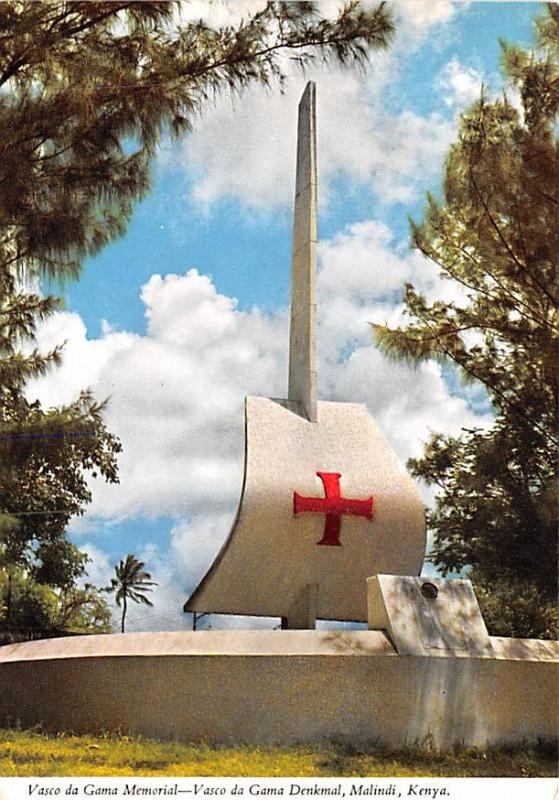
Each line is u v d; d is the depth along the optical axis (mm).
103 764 9609
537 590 16094
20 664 11672
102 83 11844
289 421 13195
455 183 14422
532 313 15250
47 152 12242
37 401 16297
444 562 16453
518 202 13547
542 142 13391
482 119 14312
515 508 15781
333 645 10969
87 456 21500
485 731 11078
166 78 12031
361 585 13000
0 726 11484
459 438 18734
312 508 12617
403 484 13109
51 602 22938
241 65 12453
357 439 13320
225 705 10742
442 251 16484
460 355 16672
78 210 12453
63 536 22531
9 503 20531
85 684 11141
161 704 10836
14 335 14961
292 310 14016
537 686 11383
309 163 13977
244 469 12742
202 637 11133
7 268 13234
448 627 11336
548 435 16328
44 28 11914
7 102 11859
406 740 10805
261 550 12641
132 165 12523
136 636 11375
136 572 34375
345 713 10750
